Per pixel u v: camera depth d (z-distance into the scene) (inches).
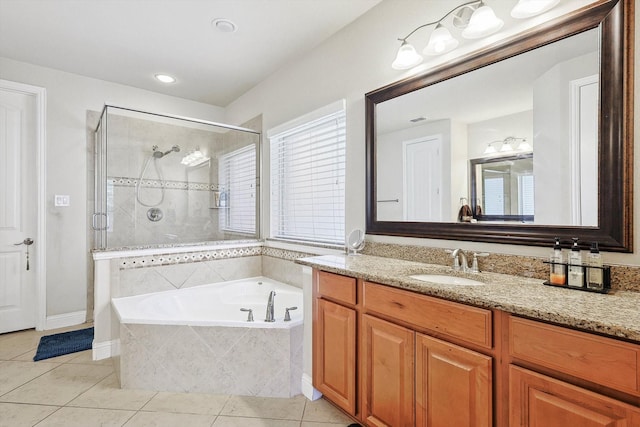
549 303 39.6
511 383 40.3
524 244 56.5
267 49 105.7
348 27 92.2
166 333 79.0
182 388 78.6
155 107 142.2
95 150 127.3
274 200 126.2
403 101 76.5
